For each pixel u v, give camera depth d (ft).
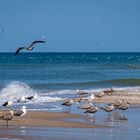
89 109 125.18
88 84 226.79
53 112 127.75
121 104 131.13
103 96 164.45
